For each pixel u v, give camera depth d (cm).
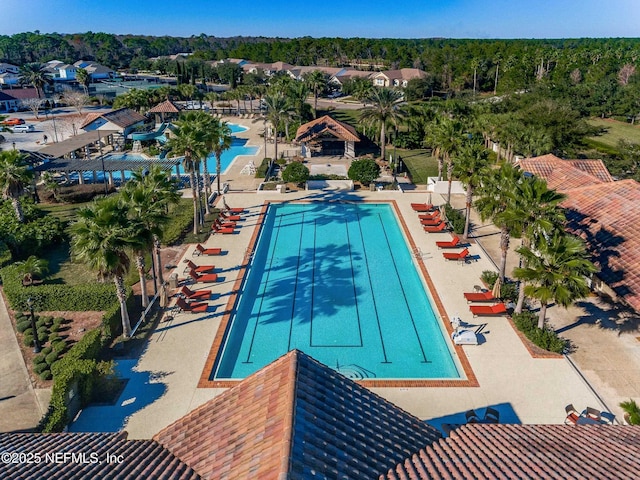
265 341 2636
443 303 2881
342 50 19925
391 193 4919
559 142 6091
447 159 4222
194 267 3250
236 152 6906
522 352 2430
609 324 2675
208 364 2362
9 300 2803
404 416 1333
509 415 2023
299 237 3981
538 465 1140
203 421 1285
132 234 2380
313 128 6525
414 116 7075
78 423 1991
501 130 5709
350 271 3403
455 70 13075
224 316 2775
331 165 6112
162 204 2823
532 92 9050
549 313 2792
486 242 3744
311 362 1341
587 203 3303
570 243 2266
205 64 15475
